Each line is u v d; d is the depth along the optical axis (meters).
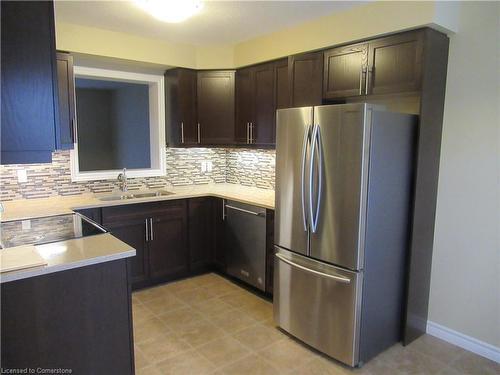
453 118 2.54
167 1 2.29
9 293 1.57
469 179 2.51
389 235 2.43
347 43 2.73
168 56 3.63
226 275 3.93
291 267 2.63
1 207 2.45
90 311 1.79
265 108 3.52
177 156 4.21
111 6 2.65
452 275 2.65
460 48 2.46
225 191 3.93
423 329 2.80
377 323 2.46
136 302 3.26
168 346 2.59
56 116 1.58
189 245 3.80
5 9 1.44
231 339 2.69
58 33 3.00
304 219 2.50
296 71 3.13
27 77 1.50
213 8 2.69
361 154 2.17
